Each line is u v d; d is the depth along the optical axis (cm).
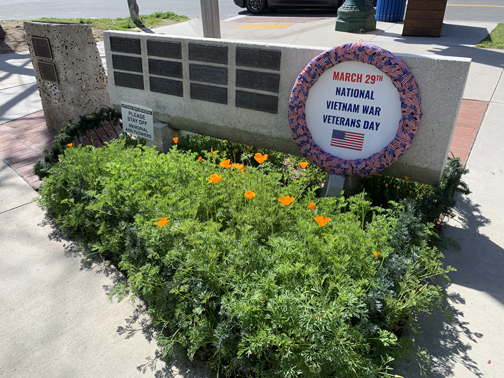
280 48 338
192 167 353
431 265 254
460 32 973
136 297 287
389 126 309
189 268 239
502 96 575
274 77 350
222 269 243
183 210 290
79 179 357
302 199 325
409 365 227
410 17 922
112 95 476
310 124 341
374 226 269
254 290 223
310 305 223
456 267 296
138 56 429
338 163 331
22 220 378
